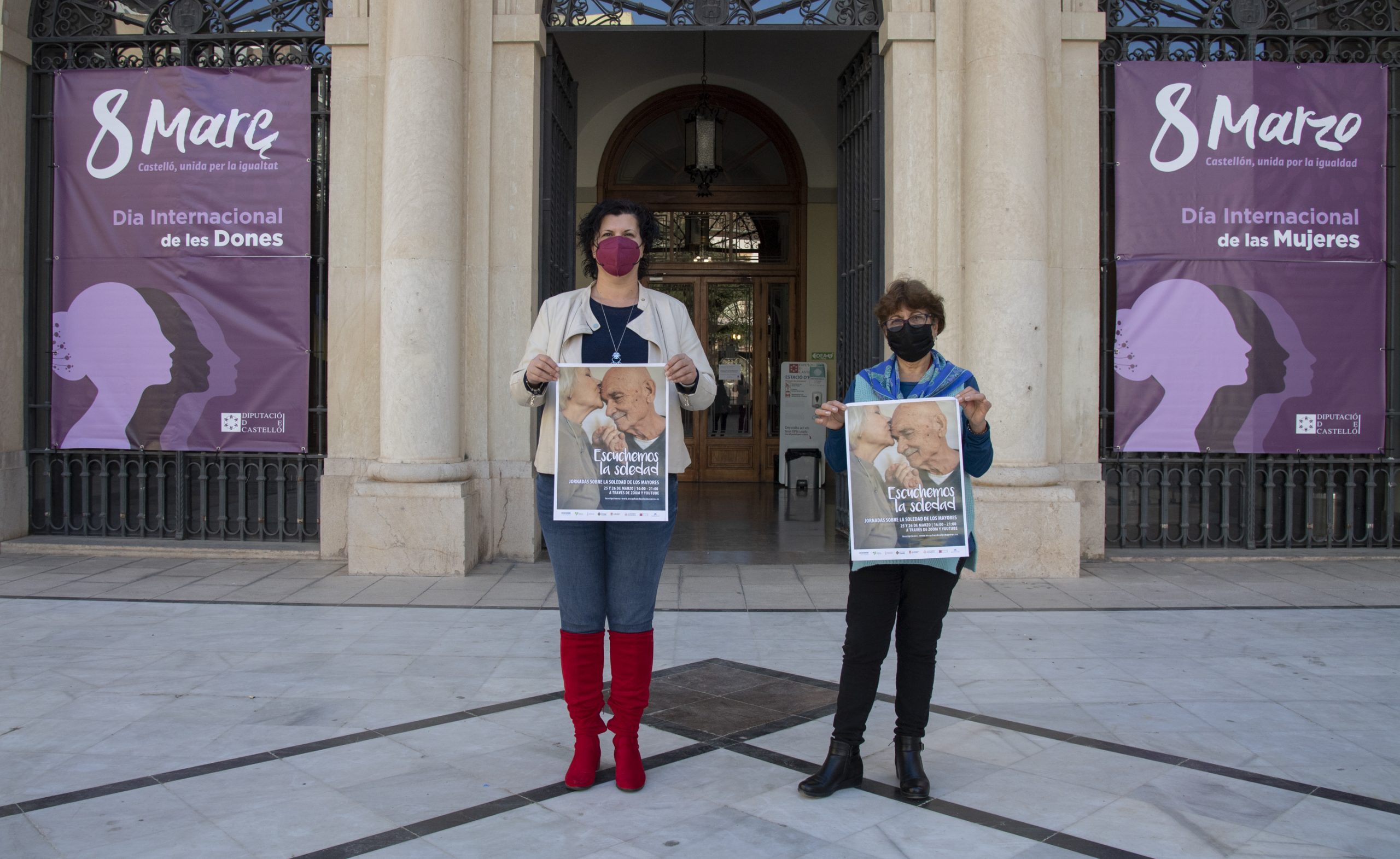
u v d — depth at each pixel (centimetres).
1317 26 765
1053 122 725
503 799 313
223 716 392
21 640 510
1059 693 427
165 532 773
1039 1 687
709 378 347
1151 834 289
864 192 806
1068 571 682
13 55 754
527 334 729
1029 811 305
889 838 286
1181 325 741
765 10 755
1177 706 409
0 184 754
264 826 291
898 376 330
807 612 587
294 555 742
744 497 1192
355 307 734
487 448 732
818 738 371
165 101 754
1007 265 682
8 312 765
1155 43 752
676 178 1323
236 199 749
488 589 639
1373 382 751
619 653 324
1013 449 689
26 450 781
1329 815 303
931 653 319
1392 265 758
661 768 341
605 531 330
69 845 278
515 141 730
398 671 456
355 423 737
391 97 695
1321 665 472
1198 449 747
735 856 273
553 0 755
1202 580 673
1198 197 739
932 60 719
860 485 313
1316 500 767
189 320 754
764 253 1340
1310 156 743
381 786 323
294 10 764
